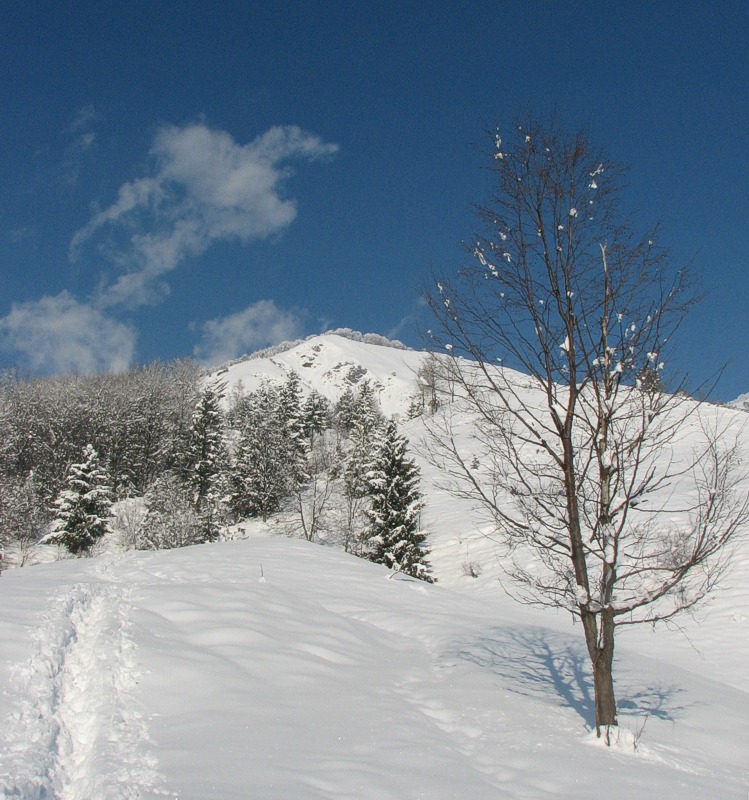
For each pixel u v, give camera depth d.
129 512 41.00
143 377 59.16
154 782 4.41
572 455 7.43
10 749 4.63
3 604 7.91
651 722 7.90
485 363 7.86
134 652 6.89
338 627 10.14
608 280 7.43
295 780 4.73
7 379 48.47
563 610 18.64
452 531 34.59
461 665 9.21
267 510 41.03
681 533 7.87
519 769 5.75
